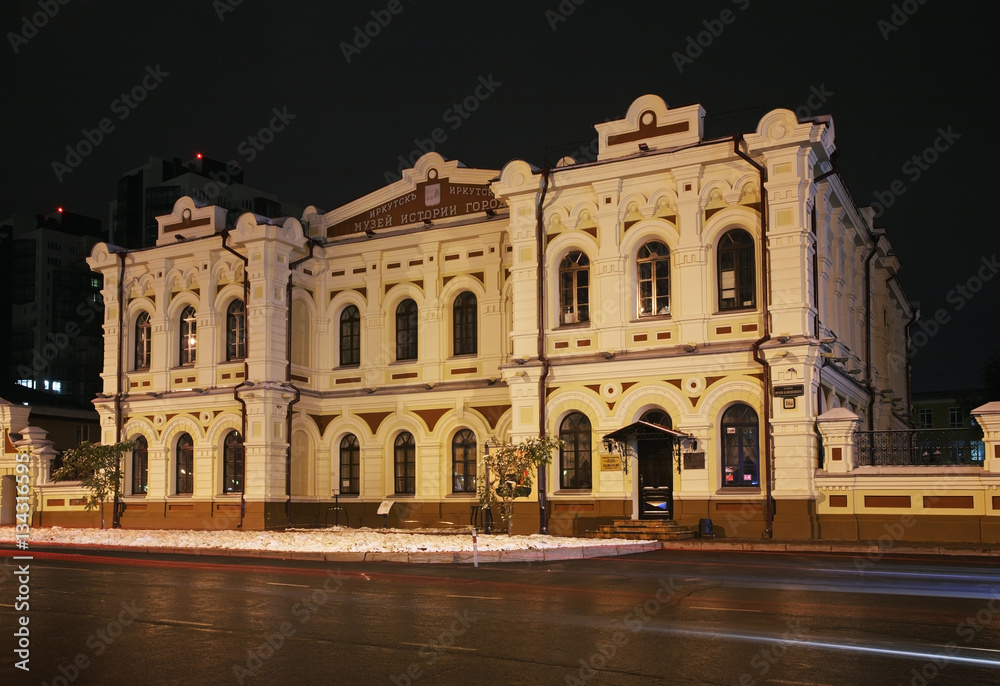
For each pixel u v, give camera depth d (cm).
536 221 3112
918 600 1429
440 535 2894
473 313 3525
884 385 4153
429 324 3556
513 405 3092
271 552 2295
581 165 3044
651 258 2986
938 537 2458
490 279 3459
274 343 3559
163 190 9888
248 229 3575
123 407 3950
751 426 2777
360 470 3653
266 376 3509
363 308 3706
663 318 2925
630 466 2912
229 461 3681
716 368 2811
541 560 2145
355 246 3716
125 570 1964
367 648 1084
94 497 3672
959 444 2611
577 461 3031
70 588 1625
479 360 3456
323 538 2714
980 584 1627
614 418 2948
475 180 3538
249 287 3581
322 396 3738
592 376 2994
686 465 2816
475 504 3384
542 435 3027
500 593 1540
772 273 2722
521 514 3039
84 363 10806
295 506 3597
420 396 3544
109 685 929
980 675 948
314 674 964
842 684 913
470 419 3434
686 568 1930
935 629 1182
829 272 3108
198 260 3819
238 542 2594
